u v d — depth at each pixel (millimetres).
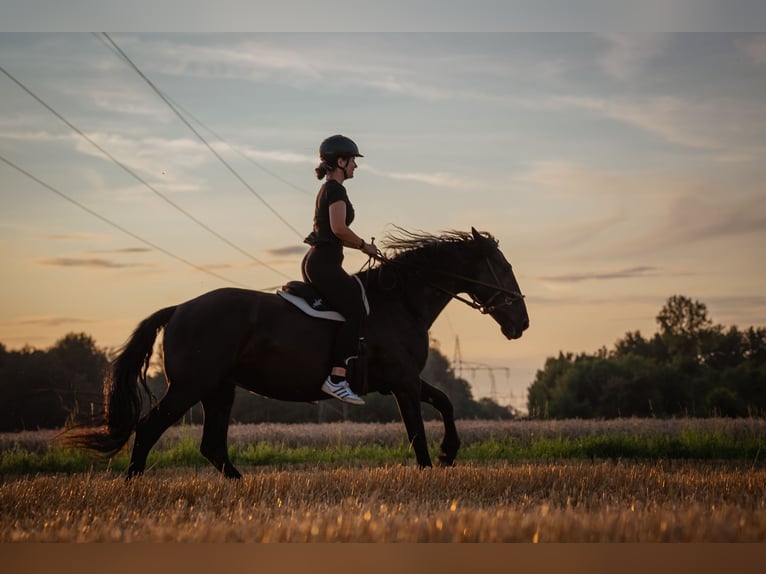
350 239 7605
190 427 19344
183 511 5238
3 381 47844
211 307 7332
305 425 22719
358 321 7637
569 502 5441
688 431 17109
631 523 3979
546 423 21312
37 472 12945
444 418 8469
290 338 7414
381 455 15422
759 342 120562
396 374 7953
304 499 6168
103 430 7293
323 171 7945
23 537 4074
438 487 6715
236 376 7484
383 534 3908
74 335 59031
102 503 5824
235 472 7871
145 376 7340
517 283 8789
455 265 8500
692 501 5668
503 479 7082
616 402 75188
